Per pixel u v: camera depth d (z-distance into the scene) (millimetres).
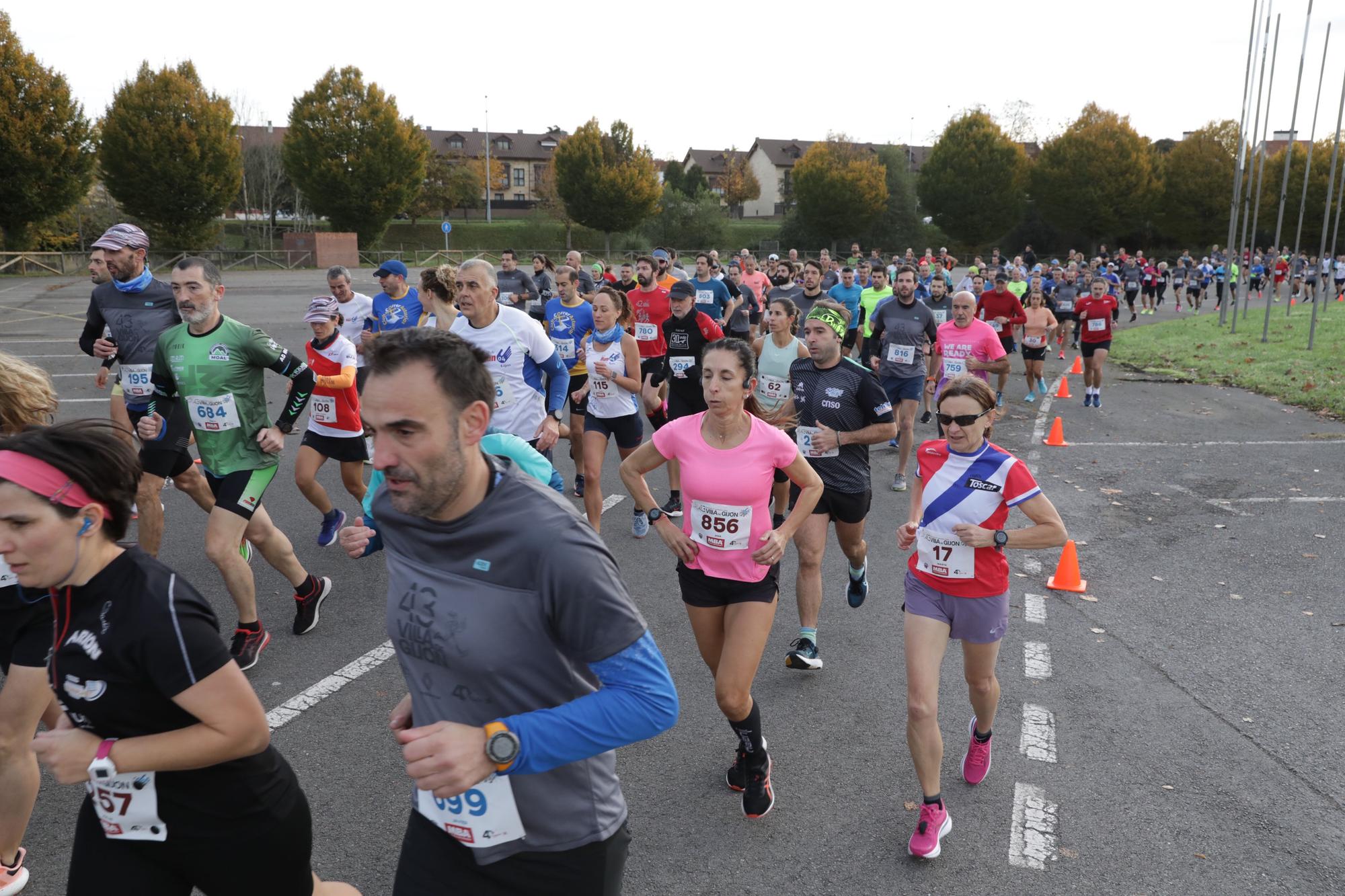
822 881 3330
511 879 1965
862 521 5230
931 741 3420
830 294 13828
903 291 8938
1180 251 70250
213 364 4633
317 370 6562
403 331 1761
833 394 5043
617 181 63250
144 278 5879
